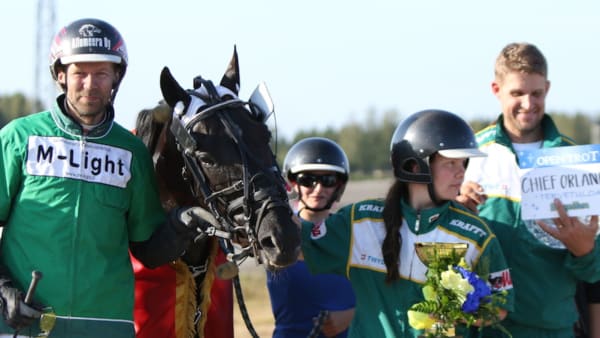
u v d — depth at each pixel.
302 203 10.09
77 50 7.14
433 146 7.81
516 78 8.84
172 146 7.82
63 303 7.09
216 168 7.16
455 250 7.48
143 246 7.78
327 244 8.10
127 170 7.50
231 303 8.82
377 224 8.02
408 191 8.14
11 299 6.78
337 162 10.04
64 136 7.29
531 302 8.67
